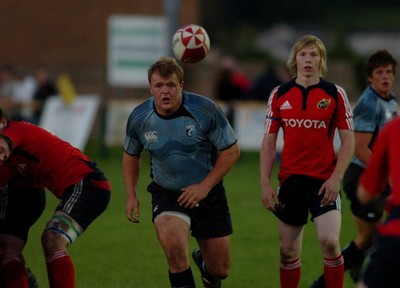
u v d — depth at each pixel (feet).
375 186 63.62
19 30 325.21
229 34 604.49
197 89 338.34
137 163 86.58
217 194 86.02
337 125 86.12
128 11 322.34
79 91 325.21
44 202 85.87
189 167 83.82
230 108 238.07
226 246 87.35
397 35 627.87
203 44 92.12
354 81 383.24
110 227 141.59
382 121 98.27
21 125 81.25
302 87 86.12
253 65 404.16
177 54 92.68
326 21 647.56
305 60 85.46
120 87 325.21
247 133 239.50
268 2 639.35
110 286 101.45
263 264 113.91
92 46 324.80
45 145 81.82
